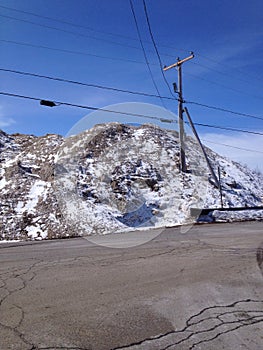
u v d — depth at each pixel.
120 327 3.31
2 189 17.14
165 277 5.22
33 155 22.44
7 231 12.89
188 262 6.32
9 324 3.38
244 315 3.64
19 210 14.89
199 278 5.15
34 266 6.10
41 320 3.49
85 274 5.43
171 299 4.17
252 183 31.88
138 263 6.27
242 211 19.38
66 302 4.04
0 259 6.93
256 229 12.40
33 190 16.86
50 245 9.38
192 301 4.10
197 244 8.54
